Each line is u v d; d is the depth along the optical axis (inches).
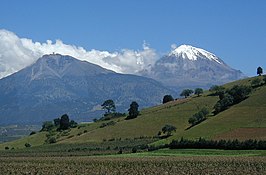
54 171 3809.1
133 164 4421.8
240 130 6742.1
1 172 3772.1
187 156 5433.1
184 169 3806.6
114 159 5152.6
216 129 7126.0
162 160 4761.3
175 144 6638.8
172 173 3523.6
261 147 5757.9
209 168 3858.3
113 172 3678.6
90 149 7810.0
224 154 5629.9
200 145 6318.9
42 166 4330.7
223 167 3924.7
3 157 6456.7
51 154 7258.9
